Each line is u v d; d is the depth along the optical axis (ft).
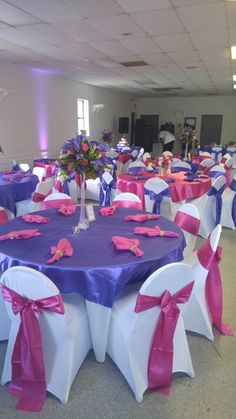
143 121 42.45
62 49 16.53
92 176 6.68
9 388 5.46
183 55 17.90
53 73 24.38
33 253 5.74
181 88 34.22
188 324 6.99
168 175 14.42
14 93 20.48
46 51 16.97
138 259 5.50
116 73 24.31
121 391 5.57
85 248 5.97
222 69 22.63
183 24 12.32
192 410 5.22
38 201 11.80
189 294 5.06
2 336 6.58
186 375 5.93
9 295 4.77
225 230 14.10
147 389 5.55
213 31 13.24
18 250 5.87
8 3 10.18
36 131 23.22
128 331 5.14
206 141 44.04
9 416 5.10
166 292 4.79
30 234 6.53
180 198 12.18
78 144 6.37
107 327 5.73
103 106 32.12
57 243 6.23
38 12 11.05
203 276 6.55
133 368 5.26
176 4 10.27
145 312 4.92
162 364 5.30
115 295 5.31
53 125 25.38
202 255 6.64
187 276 4.82
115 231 6.93
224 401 5.39
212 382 5.78
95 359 6.26
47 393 5.49
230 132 42.73
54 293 4.58
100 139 34.53
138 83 30.27
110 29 13.04
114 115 38.14
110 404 5.32
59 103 26.00
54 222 7.58
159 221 7.63
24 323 4.80
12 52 17.16
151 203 12.05
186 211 8.61
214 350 6.60
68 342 5.12
